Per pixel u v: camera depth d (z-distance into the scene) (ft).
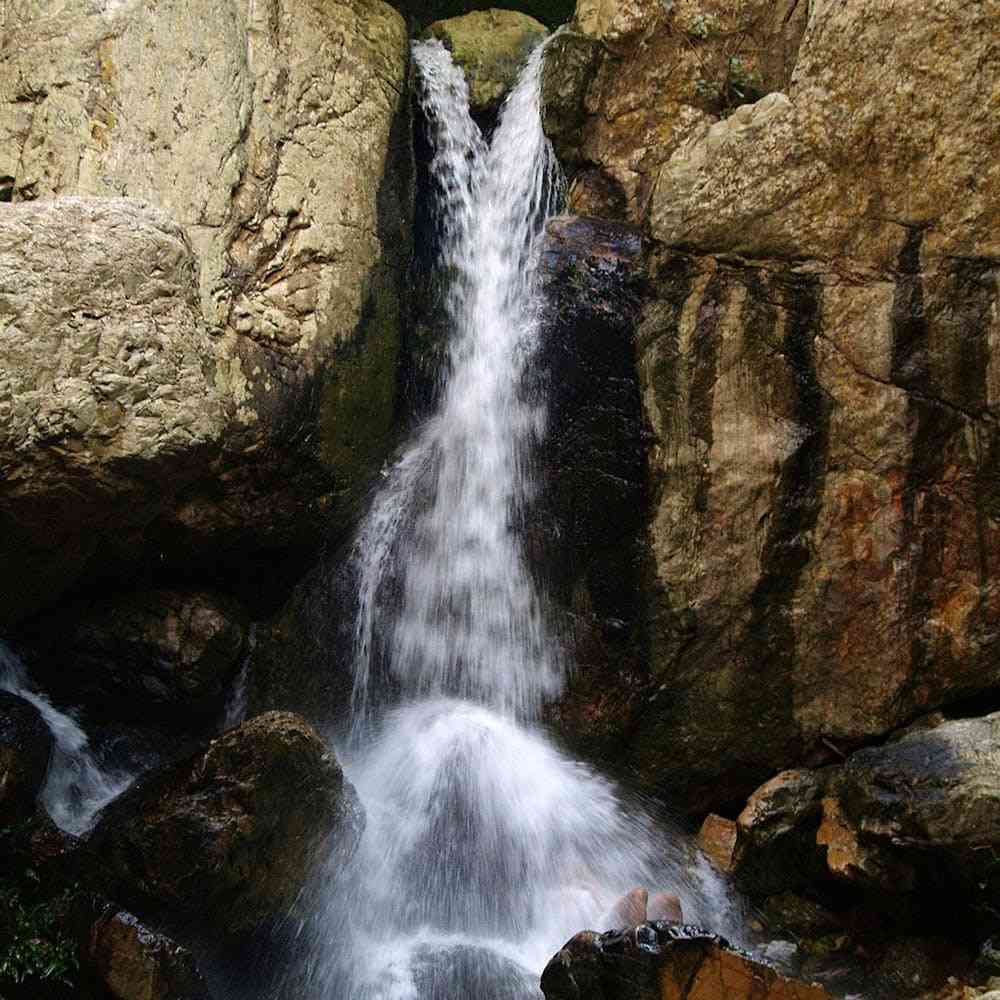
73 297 15.29
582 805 20.65
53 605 20.07
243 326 20.51
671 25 21.98
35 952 15.60
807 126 19.75
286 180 21.56
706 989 15.24
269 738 17.12
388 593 22.34
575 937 16.12
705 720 20.63
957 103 18.86
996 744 17.67
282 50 21.94
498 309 23.99
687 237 20.49
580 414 21.18
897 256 19.40
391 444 23.02
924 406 19.39
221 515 20.44
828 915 19.02
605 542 21.07
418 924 19.12
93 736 20.15
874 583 19.71
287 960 17.40
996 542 19.26
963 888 17.12
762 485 20.10
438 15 28.22
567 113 22.91
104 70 20.43
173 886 16.35
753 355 20.13
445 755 20.47
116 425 15.48
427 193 24.77
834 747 20.04
